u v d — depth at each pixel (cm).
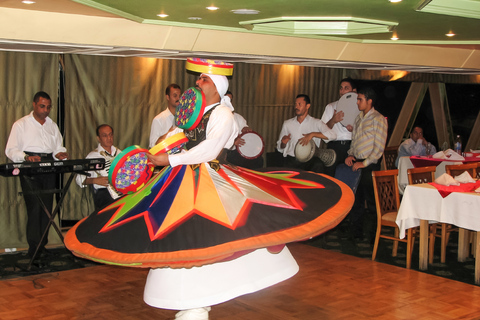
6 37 412
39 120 539
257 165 657
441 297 427
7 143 532
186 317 293
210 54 536
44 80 575
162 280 294
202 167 306
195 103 298
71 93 599
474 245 551
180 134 302
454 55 693
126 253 263
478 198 449
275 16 424
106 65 620
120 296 430
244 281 293
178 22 465
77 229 304
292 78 805
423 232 498
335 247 583
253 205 287
